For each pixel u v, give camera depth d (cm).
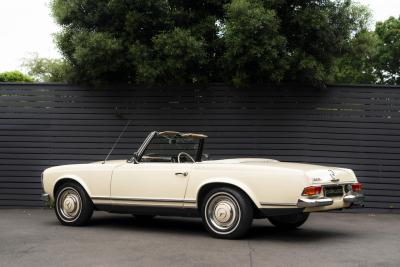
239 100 1102
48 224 883
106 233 780
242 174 698
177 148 862
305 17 1062
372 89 1073
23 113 1153
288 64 1047
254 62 1057
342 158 1071
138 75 1087
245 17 993
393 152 1063
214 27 1107
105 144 1134
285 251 630
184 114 1114
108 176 817
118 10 1081
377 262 571
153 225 877
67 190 863
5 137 1153
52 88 1152
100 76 1129
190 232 791
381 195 1057
